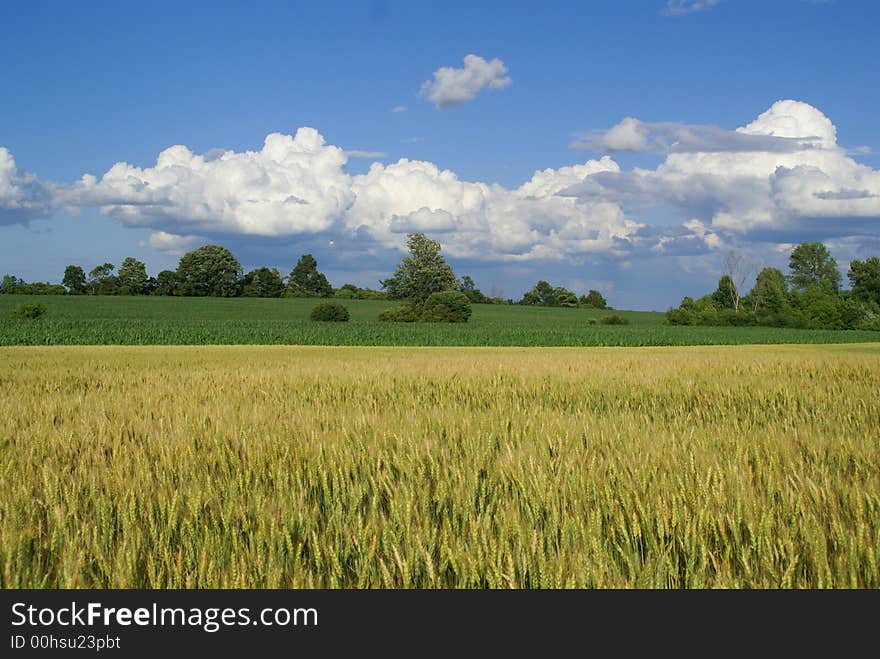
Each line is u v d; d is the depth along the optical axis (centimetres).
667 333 6638
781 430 801
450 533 408
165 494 464
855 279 11062
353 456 590
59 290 13612
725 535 397
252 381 1488
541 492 457
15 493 479
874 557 372
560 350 4028
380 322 8231
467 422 755
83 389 1373
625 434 699
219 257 13675
